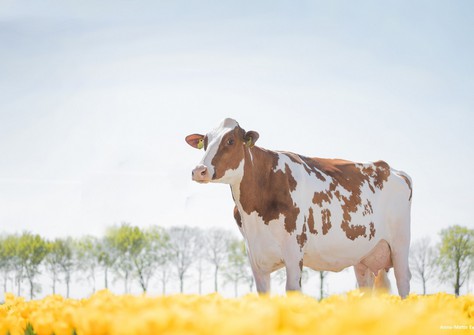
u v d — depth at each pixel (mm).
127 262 43938
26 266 45188
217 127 7602
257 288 7855
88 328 1886
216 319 1422
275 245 7688
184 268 43312
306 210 7895
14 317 2654
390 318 1277
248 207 7625
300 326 1513
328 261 8336
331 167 8633
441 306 2645
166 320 1502
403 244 9320
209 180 7277
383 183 9141
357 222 8500
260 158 7695
